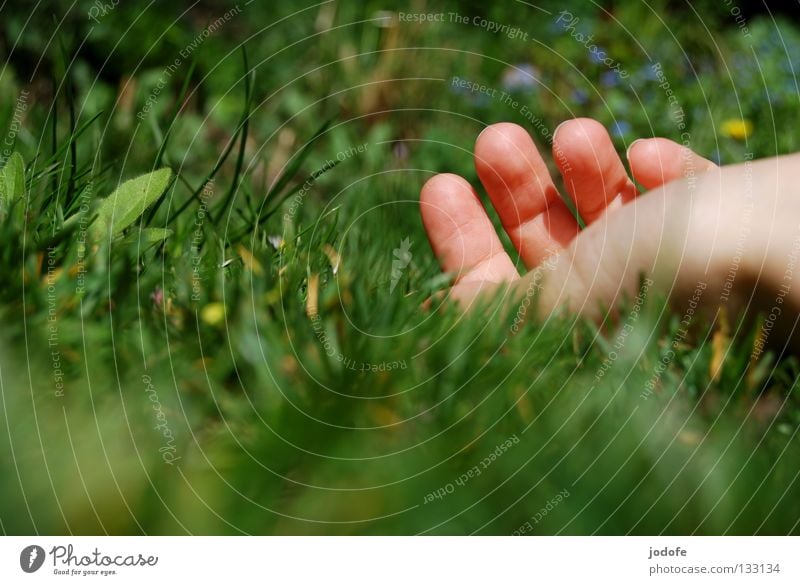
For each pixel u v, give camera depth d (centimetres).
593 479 30
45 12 51
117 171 41
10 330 31
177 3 55
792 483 31
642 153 42
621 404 32
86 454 29
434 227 41
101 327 31
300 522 29
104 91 49
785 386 35
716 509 31
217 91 53
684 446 32
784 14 76
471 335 33
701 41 67
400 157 54
